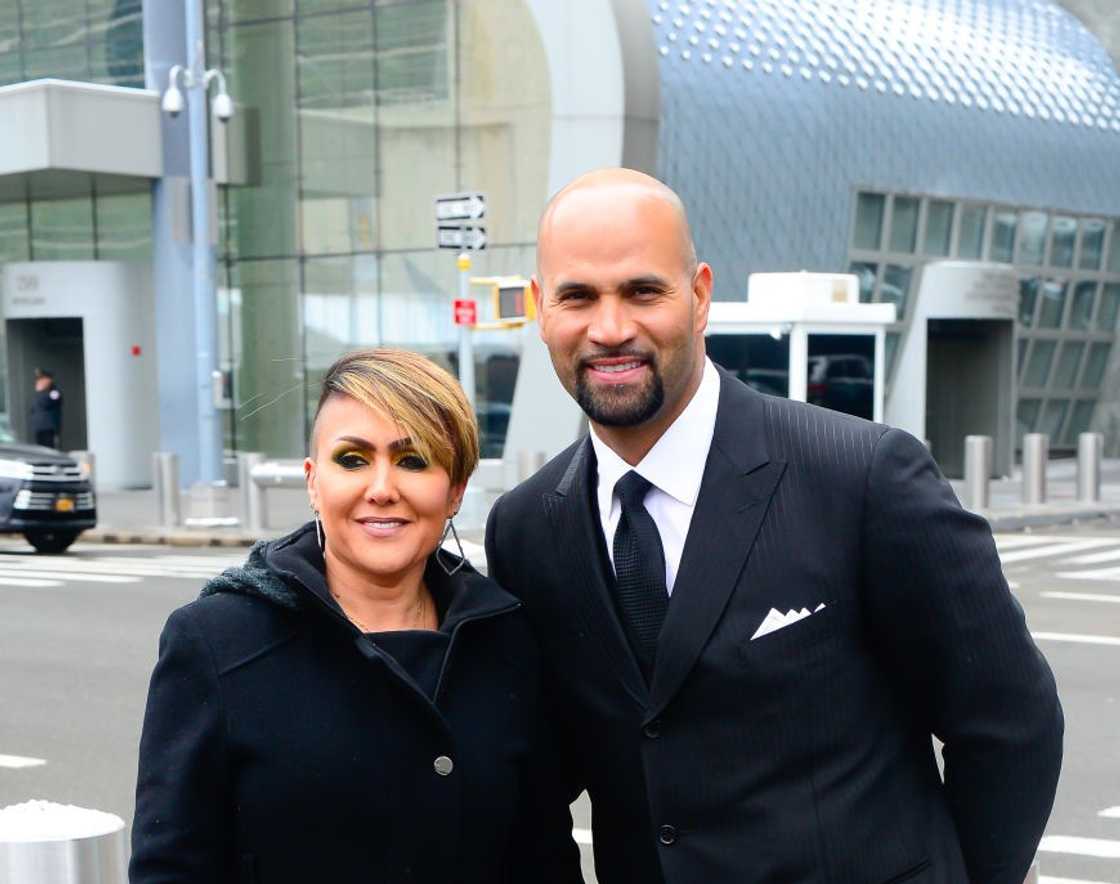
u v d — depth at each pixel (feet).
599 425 8.43
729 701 8.15
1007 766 8.29
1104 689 29.35
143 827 7.94
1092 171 106.93
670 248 8.21
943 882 8.24
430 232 82.84
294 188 87.92
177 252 79.87
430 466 8.30
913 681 8.44
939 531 8.18
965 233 96.68
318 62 85.92
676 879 8.21
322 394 8.46
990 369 85.81
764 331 56.24
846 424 8.51
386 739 8.04
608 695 8.54
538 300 8.62
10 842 11.20
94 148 76.48
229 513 67.00
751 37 83.92
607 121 76.18
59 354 94.17
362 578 8.46
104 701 29.32
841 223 87.15
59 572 49.83
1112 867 19.12
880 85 90.53
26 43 96.32
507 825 8.42
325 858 7.98
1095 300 108.37
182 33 79.46
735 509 8.32
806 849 8.02
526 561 8.89
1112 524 63.41
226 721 7.95
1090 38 115.44
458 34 80.43
